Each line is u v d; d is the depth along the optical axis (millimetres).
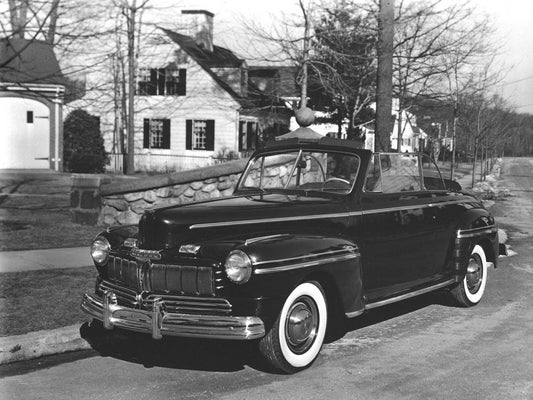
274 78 34469
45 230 11898
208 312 4938
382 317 7402
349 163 6340
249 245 4945
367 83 17891
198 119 33781
